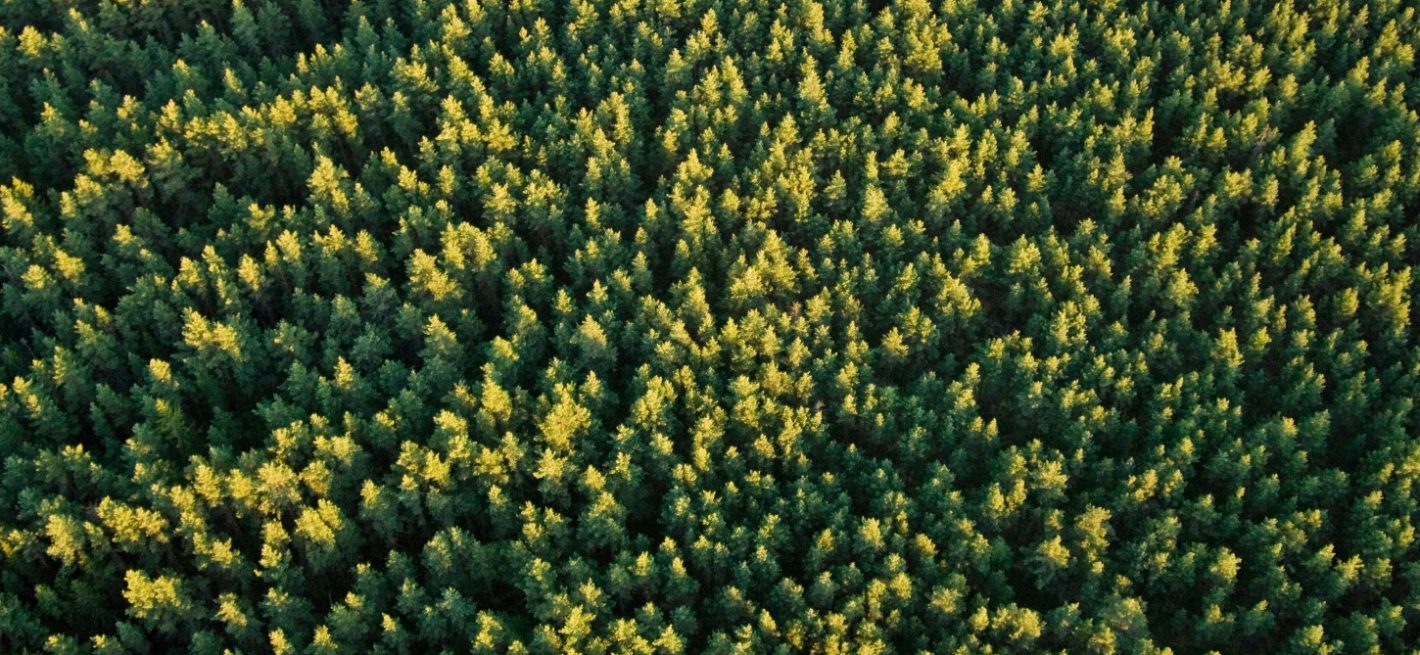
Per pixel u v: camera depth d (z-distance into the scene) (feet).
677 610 246.47
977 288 310.04
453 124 326.65
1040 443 266.36
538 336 291.99
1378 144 320.29
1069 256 302.86
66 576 253.65
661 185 319.06
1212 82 337.31
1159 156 337.31
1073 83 336.70
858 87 337.31
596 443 274.16
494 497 259.19
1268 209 311.68
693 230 306.35
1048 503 263.90
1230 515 257.14
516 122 334.24
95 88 338.95
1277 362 290.56
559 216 313.32
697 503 261.24
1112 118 331.57
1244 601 257.55
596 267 303.68
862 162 324.19
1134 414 284.61
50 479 261.44
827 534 250.57
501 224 305.94
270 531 251.19
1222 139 319.06
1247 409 283.79
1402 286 287.28
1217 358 283.18
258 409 271.28
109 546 254.27
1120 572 257.55
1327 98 327.06
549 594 243.60
